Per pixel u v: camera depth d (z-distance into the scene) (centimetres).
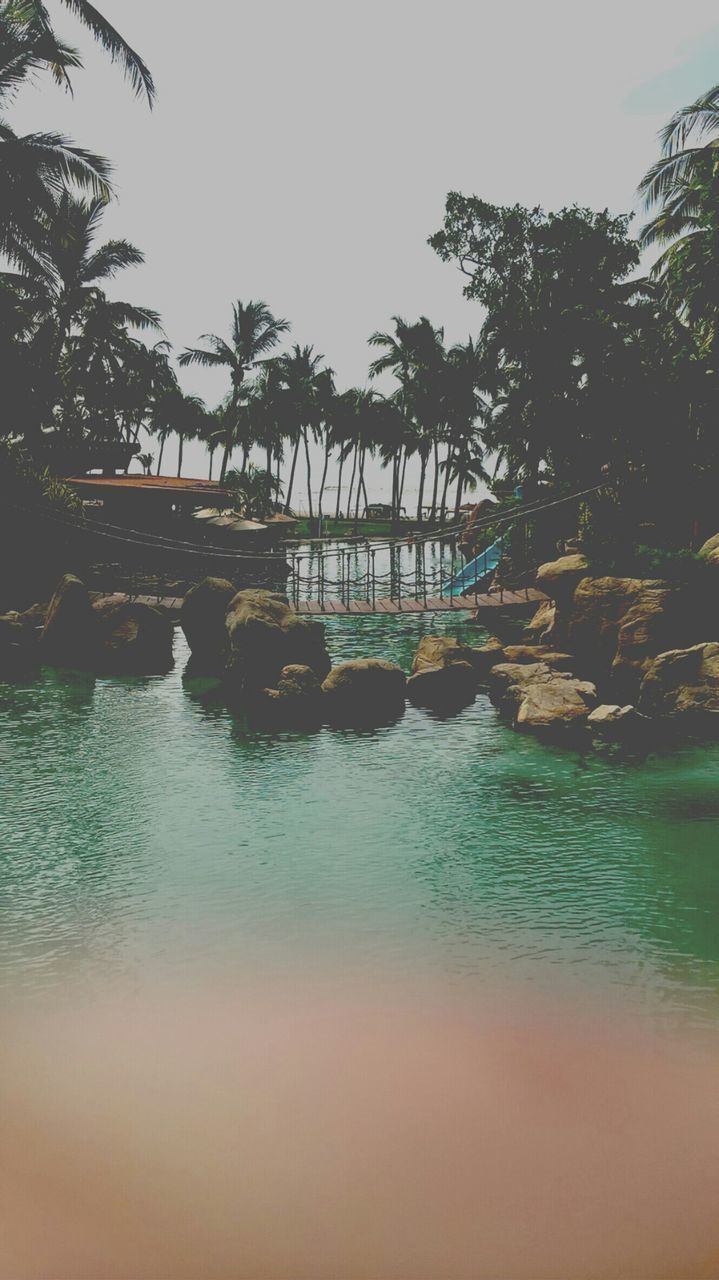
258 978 734
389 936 817
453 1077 580
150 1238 433
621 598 1998
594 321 3025
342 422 7800
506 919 855
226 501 4372
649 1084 572
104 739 1568
